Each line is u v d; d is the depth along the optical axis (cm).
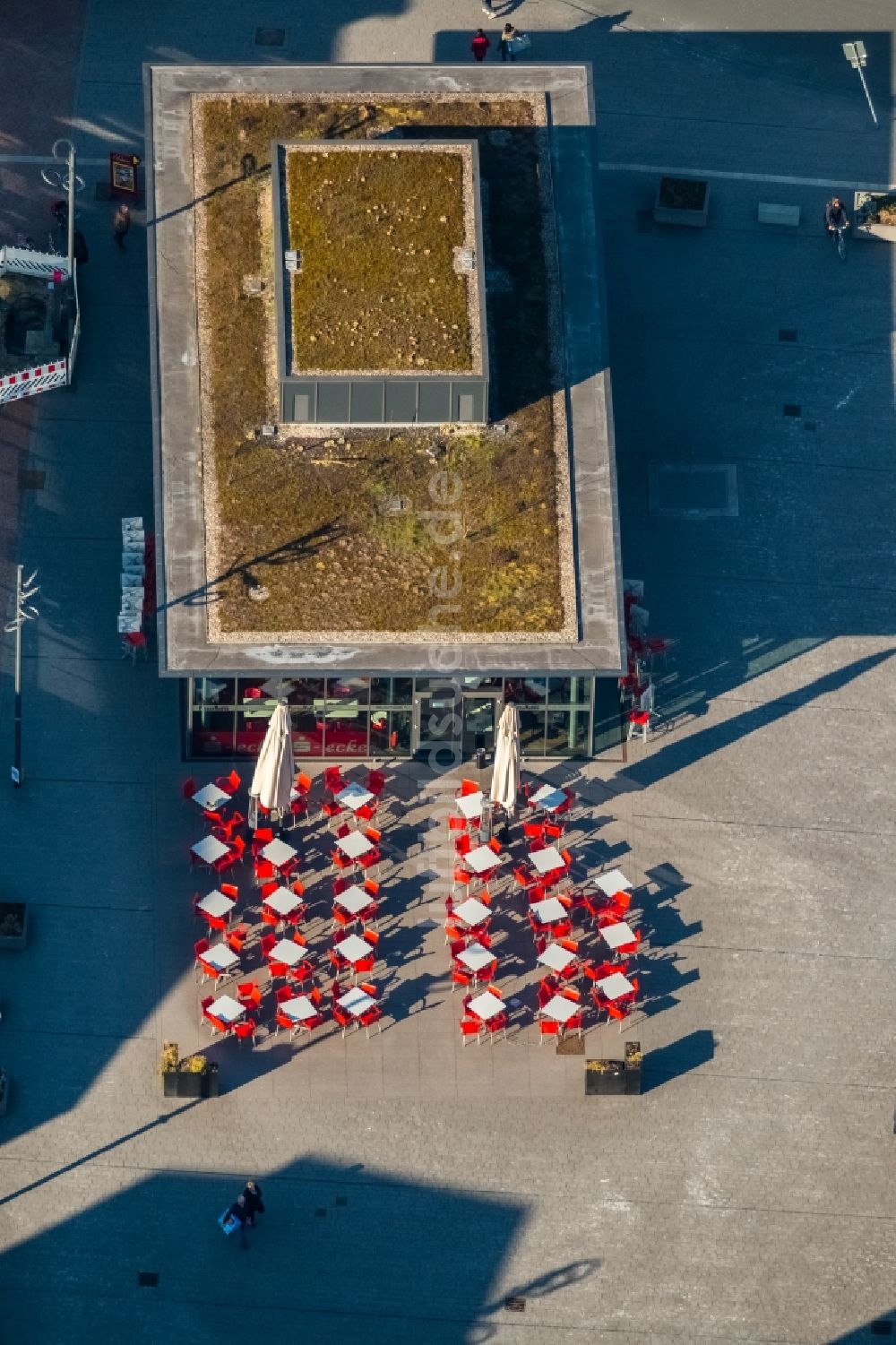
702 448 10688
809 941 9706
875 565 10494
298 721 9906
